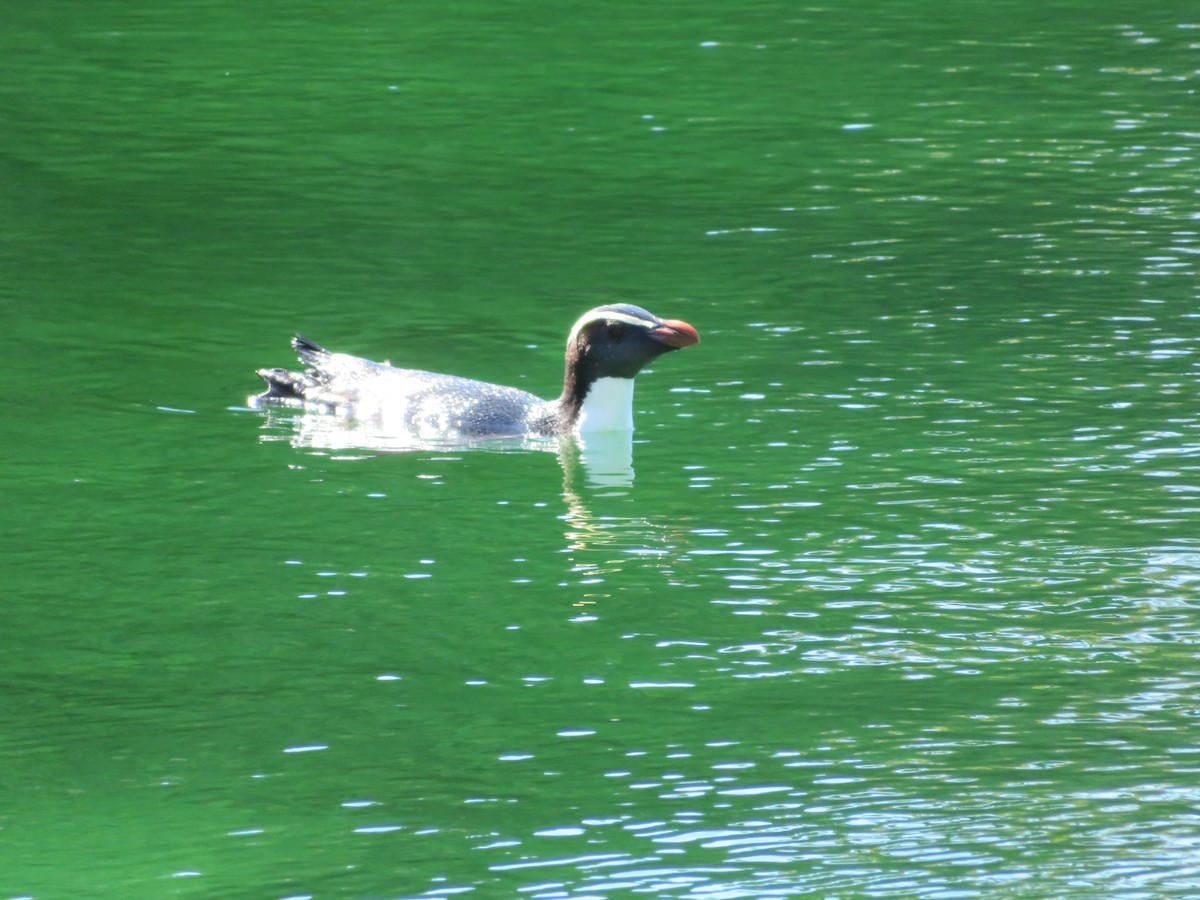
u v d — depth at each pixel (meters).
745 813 11.50
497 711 12.93
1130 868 10.78
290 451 18.44
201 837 11.30
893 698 13.06
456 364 21.17
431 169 30.22
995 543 15.83
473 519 16.64
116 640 14.12
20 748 12.46
